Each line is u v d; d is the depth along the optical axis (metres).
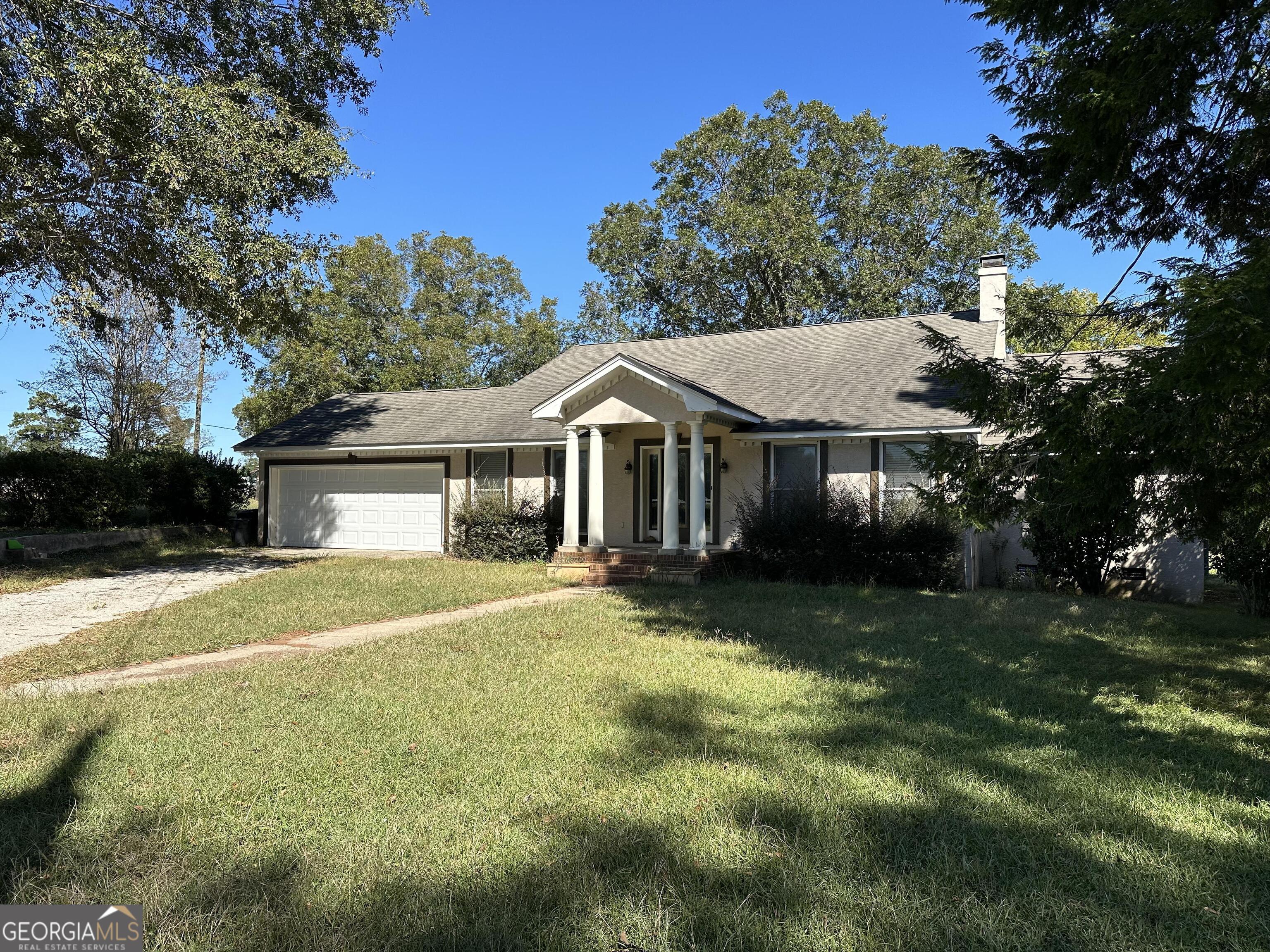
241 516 23.06
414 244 40.19
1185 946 3.03
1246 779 4.78
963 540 14.80
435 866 3.58
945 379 6.81
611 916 3.18
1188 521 6.38
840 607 11.73
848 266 34.28
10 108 13.22
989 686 7.02
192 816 4.09
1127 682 7.28
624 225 35.78
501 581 14.79
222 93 13.66
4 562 16.52
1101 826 4.07
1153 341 18.50
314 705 6.14
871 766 4.91
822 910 3.24
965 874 3.54
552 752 5.08
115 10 13.54
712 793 4.42
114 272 17.48
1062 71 7.50
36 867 3.55
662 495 18.41
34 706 6.08
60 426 34.62
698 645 8.75
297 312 17.97
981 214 31.48
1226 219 8.22
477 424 20.75
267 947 2.95
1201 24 6.41
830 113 33.62
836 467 16.33
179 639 9.03
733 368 20.06
